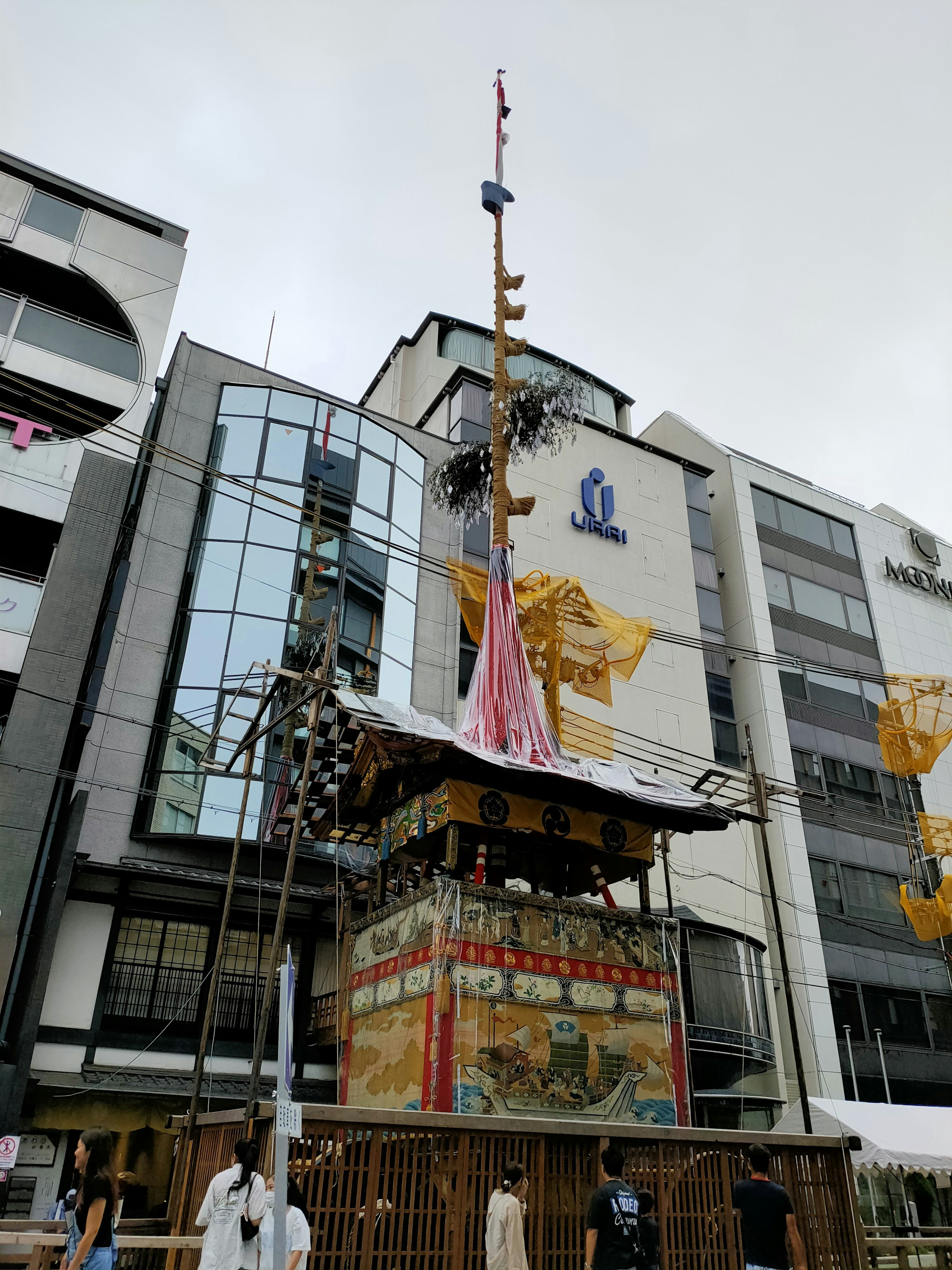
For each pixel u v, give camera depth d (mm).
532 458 31656
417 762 12867
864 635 38188
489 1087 10883
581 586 26688
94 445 22219
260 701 17094
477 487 21141
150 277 25438
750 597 35344
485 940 11711
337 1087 16219
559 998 11875
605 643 20734
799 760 33062
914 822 34500
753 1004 24859
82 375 23438
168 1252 9570
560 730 19031
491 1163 8766
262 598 23047
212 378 25891
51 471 21234
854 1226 10391
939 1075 29984
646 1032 12367
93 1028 17531
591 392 37219
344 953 14547
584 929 12570
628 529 32750
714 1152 9953
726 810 15164
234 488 24234
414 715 12914
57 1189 16453
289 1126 4996
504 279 17719
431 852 14781
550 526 30844
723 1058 23781
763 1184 7445
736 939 25375
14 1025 16156
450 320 35281
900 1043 29766
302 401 26141
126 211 26438
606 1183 7820
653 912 24516
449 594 27438
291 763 16688
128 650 21391
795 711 34094
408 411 35938
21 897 16703
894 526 42594
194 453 24516
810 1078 27250
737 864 29703
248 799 18312
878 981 30391
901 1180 20750
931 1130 15375
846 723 35406
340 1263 7738
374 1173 8141
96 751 20000
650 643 31141
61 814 18391
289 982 5441
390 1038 12047
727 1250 9555
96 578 20234
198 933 19453
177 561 22984
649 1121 11805
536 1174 8898
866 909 31531
